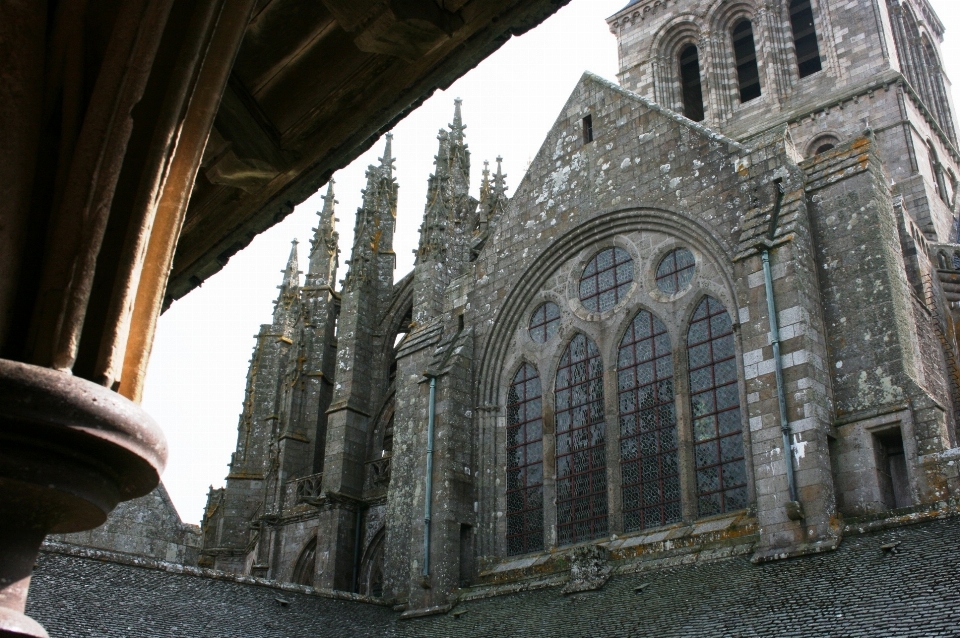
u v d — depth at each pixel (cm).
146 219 626
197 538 6306
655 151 3966
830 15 6156
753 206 3534
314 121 974
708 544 3219
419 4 843
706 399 3509
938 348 3988
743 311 3228
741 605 2705
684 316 3659
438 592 3738
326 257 6556
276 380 6769
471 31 888
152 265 652
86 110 615
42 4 629
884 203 3375
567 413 3903
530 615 3322
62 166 605
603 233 4034
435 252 4731
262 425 6619
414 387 4344
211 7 648
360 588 4875
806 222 3362
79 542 4600
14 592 552
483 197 6212
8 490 538
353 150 1007
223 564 6141
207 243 1078
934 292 4191
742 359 3381
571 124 4338
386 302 5888
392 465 4241
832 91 5981
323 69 942
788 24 6388
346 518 4988
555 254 4159
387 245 6147
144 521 4844
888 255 3225
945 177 5997
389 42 866
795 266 3192
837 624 2355
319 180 1033
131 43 600
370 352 5625
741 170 3631
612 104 4209
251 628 3278
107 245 621
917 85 6788
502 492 3981
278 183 1019
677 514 3438
